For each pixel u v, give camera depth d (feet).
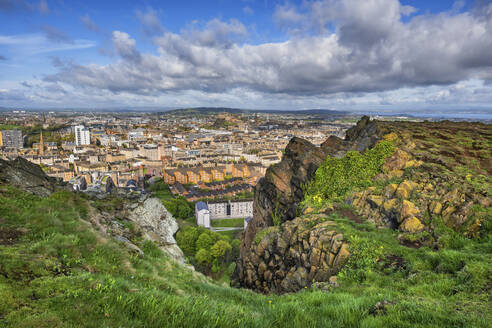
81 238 43.01
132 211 75.00
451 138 104.32
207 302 31.71
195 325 23.71
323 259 61.16
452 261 44.52
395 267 49.96
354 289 45.50
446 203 62.23
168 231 80.94
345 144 129.70
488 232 52.80
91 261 37.45
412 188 70.69
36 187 62.49
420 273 44.78
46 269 30.07
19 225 40.57
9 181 58.75
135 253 48.21
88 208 59.16
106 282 28.94
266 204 129.80
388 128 113.60
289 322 29.22
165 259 56.03
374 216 71.26
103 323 21.16
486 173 74.54
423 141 100.17
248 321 27.22
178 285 42.50
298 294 45.65
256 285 83.66
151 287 34.58
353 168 92.02
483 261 42.24
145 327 22.49
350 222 69.15
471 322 26.91
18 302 22.13
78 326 20.20
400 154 86.58
